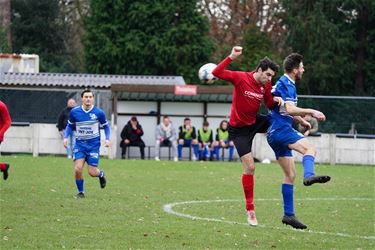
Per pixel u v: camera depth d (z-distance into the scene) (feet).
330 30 330.34
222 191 121.70
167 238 73.05
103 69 331.16
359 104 211.61
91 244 68.49
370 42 342.03
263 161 200.44
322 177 69.97
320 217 93.30
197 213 93.40
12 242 68.59
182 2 331.57
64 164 165.89
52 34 375.66
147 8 328.08
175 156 197.57
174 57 327.67
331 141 204.64
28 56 255.09
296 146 75.25
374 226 86.58
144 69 330.95
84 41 335.26
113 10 331.16
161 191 118.73
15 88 216.74
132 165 172.45
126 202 101.96
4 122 103.71
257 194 119.34
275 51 363.35
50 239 70.49
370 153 204.13
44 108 215.31
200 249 67.72
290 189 76.79
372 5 331.16
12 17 369.91
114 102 205.36
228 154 206.59
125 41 328.08
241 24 374.84
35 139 203.51
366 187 137.08
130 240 71.26
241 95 76.74
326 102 213.05
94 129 107.24
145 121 211.20
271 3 370.73
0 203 95.96
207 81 77.36
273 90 77.05
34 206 93.91
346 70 334.44
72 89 218.59
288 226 84.33
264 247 69.97
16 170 147.95
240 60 324.80
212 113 212.43
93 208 93.91
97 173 108.78
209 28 352.08
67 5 396.57
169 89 204.13
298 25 331.77
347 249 70.03
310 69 329.52
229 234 76.54
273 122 76.74
